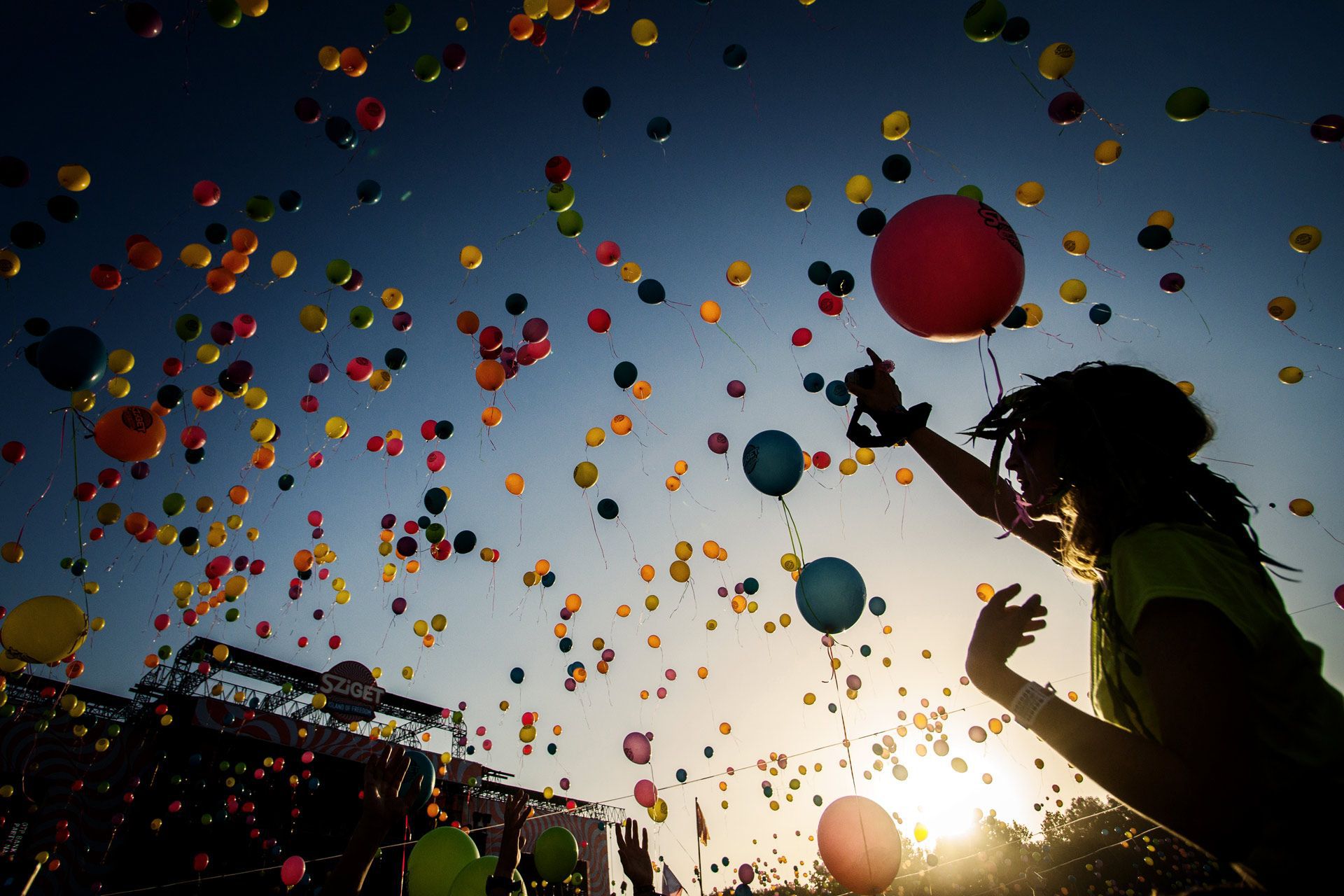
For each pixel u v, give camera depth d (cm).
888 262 229
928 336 229
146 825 1178
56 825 1091
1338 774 64
